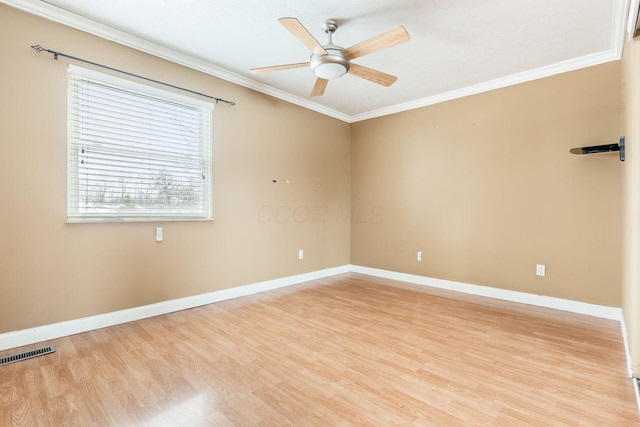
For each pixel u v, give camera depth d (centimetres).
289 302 349
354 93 411
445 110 411
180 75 316
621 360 216
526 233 348
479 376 195
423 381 190
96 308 267
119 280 279
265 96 393
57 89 246
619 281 296
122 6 237
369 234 498
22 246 233
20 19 230
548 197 334
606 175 301
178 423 152
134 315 288
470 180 390
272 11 242
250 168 378
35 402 167
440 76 356
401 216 459
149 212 298
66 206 251
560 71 325
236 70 348
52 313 246
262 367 205
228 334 260
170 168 312
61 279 250
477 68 336
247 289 378
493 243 372
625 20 233
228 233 358
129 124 285
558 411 161
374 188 491
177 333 261
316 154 463
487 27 261
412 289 409
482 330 270
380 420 154
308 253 454
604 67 302
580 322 290
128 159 285
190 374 196
